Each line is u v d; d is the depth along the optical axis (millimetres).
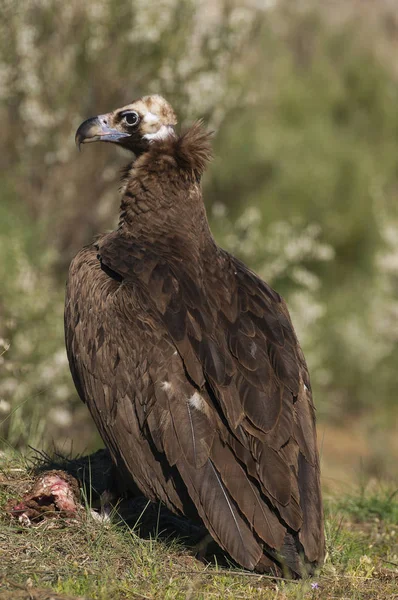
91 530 8445
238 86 21656
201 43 20750
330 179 26219
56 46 21000
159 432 7914
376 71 29000
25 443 11641
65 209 21781
